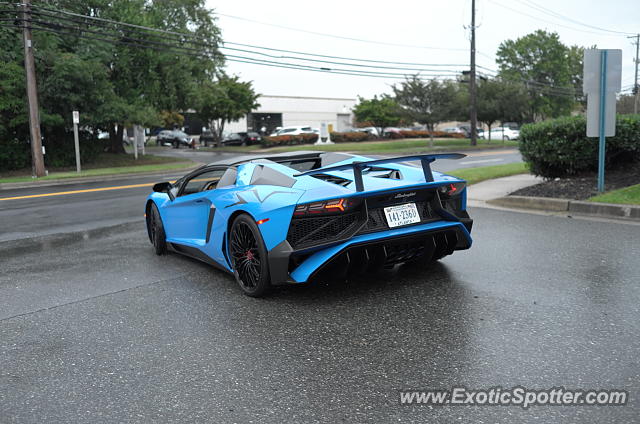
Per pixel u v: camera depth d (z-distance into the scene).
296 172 4.67
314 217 4.20
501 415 2.59
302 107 75.00
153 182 18.55
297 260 4.40
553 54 67.38
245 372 3.18
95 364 3.38
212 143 53.16
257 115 73.88
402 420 2.58
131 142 61.22
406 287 4.67
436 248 4.86
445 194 4.68
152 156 34.34
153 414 2.73
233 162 5.42
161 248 6.52
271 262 4.29
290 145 46.72
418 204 4.60
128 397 2.92
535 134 10.55
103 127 31.14
